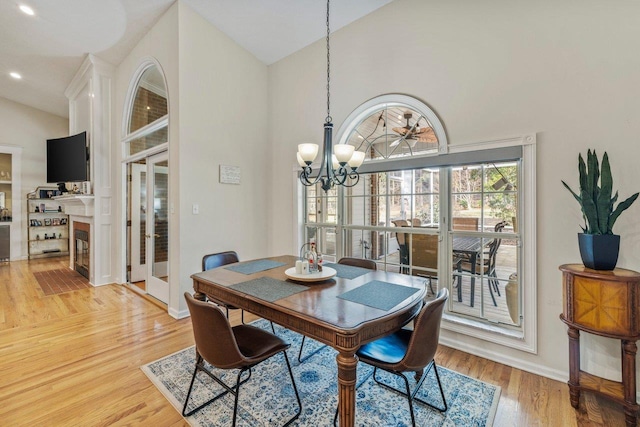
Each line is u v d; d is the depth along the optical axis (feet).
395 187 10.11
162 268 13.12
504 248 8.00
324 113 11.66
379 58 10.00
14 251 21.20
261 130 13.53
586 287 5.71
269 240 13.79
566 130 6.82
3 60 14.92
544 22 7.06
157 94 12.35
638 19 6.05
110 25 11.86
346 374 4.42
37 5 10.87
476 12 8.04
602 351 6.35
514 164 7.80
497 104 7.72
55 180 16.42
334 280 6.75
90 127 14.97
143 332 9.45
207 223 11.33
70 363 7.63
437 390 6.59
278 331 9.64
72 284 14.87
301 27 11.20
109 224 15.08
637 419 5.58
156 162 12.47
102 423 5.57
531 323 7.28
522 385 6.78
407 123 9.68
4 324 10.03
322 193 12.21
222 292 6.44
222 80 11.82
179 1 10.28
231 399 6.25
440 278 9.08
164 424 5.56
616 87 6.28
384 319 4.70
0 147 20.45
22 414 5.79
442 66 8.64
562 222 6.89
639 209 6.03
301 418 5.72
